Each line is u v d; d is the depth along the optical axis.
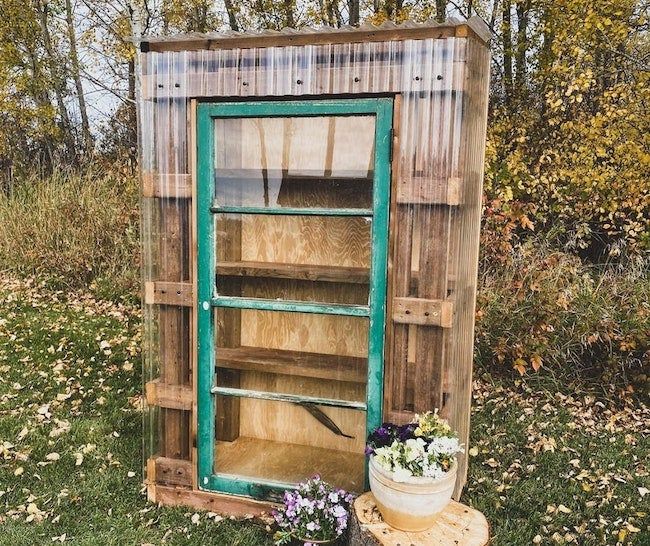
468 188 2.68
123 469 3.33
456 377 2.72
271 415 2.92
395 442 2.28
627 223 7.14
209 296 2.77
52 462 3.37
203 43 2.63
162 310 2.87
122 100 11.23
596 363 4.98
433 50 2.36
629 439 4.03
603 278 5.49
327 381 2.73
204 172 2.70
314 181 2.62
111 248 7.89
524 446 3.90
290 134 2.63
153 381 2.94
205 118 2.67
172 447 2.97
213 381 2.84
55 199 8.14
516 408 4.58
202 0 10.47
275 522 2.73
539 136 8.30
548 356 5.02
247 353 2.83
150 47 2.70
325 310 2.63
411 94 2.40
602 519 3.00
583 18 6.55
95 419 4.00
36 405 4.17
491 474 3.50
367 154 2.53
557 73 6.98
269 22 10.36
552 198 7.40
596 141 6.90
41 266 7.79
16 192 9.01
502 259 5.47
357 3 9.43
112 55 11.37
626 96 6.66
